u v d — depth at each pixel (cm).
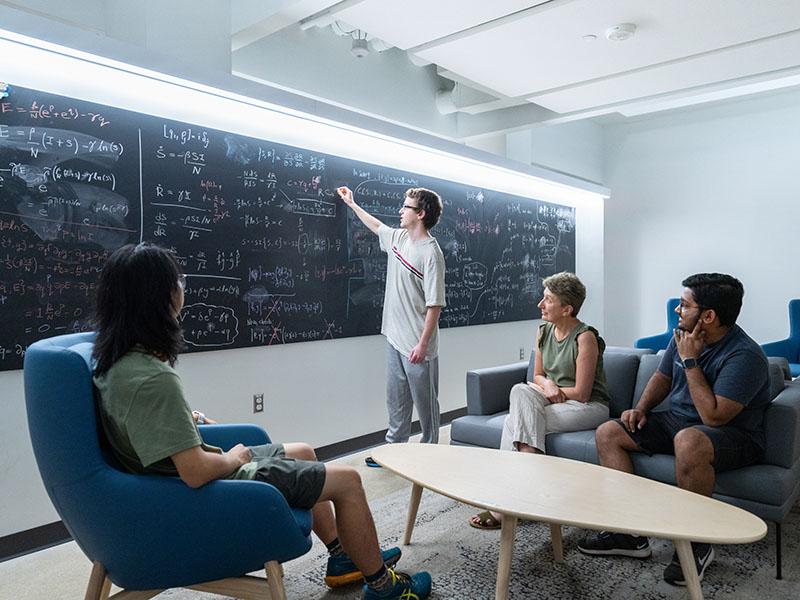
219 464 151
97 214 269
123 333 147
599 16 315
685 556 169
